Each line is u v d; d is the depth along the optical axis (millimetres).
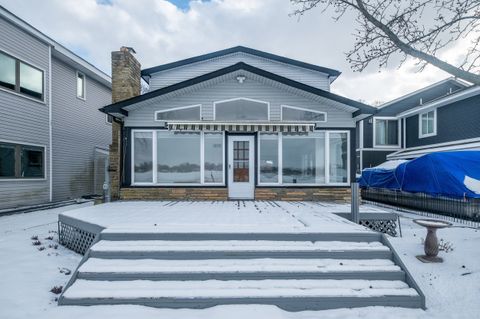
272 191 11570
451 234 8336
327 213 8180
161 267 5078
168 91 10969
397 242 7160
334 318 4305
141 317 4207
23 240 8023
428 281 5203
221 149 11703
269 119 11711
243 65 11008
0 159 12680
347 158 11727
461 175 11375
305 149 11789
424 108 20125
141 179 11555
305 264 5215
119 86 12086
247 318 4203
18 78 13516
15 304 4504
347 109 11609
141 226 6145
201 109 11680
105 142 21281
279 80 11062
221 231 5828
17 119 13500
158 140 11617
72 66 17641
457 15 5465
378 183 16094
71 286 4699
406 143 22594
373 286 4824
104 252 5332
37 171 14711
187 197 11484
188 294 4551
